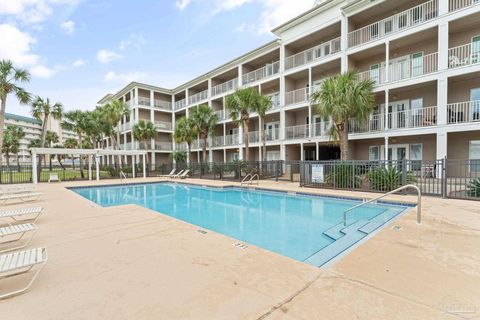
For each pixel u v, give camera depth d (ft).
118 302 8.54
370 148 56.90
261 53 75.36
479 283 9.46
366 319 7.36
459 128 40.70
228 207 33.30
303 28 63.87
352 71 43.14
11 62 60.75
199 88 106.83
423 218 19.66
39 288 9.60
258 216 27.71
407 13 49.44
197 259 12.22
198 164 71.26
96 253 13.23
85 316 7.82
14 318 7.78
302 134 67.72
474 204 25.18
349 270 10.71
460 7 43.34
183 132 82.48
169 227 18.48
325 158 69.87
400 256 12.19
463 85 44.70
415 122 47.91
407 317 7.44
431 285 9.35
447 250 12.93
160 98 116.16
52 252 13.43
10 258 10.18
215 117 80.59
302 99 67.82
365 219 24.06
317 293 8.89
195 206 34.35
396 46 51.21
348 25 55.52
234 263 11.69
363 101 39.58
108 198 41.96
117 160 107.04
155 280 10.09
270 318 7.51
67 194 38.22
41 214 23.18
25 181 59.82
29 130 265.34
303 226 23.02
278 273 10.57
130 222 20.04
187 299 8.63
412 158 50.90
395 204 28.07
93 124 98.63
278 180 56.13
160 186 57.47
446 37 42.11
